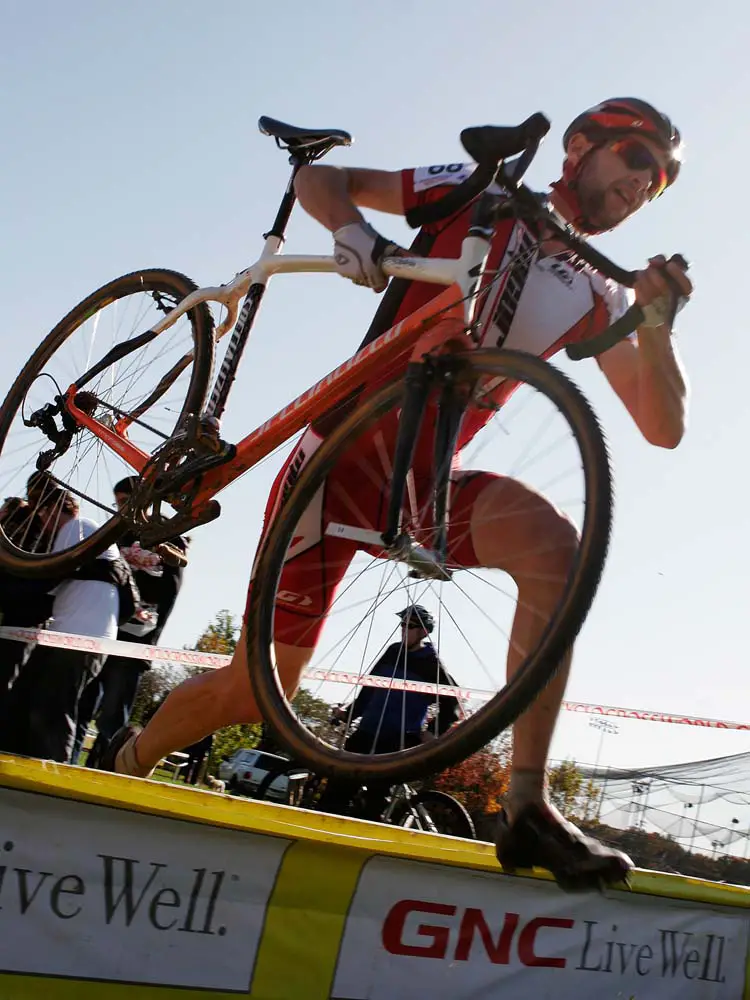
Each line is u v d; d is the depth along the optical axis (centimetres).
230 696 258
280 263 295
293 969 210
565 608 189
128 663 411
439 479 214
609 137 229
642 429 243
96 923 189
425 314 228
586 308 241
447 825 371
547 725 210
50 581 355
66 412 361
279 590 245
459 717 334
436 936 230
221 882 203
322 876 214
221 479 279
